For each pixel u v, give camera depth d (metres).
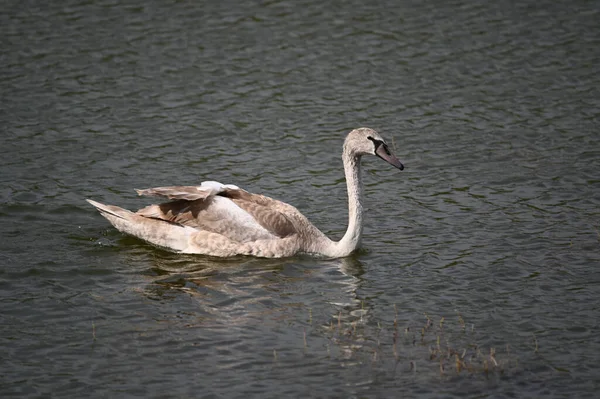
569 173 18.59
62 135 20.30
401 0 28.11
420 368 11.59
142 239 15.73
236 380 11.26
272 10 27.56
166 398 10.85
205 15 27.14
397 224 16.70
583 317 12.95
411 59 24.56
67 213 16.77
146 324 12.68
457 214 17.00
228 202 15.54
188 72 23.78
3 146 19.59
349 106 22.19
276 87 23.14
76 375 11.33
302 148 20.17
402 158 19.70
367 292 13.88
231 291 13.84
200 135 20.64
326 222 16.92
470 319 12.95
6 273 14.18
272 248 15.34
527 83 23.22
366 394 10.98
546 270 14.52
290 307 13.32
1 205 16.80
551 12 27.31
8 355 11.77
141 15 27.03
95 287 13.88
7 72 23.28
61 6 27.48
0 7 27.22
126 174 18.69
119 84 23.03
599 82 23.16
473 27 26.39
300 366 11.61
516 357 11.87
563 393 11.04
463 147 20.12
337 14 27.30
